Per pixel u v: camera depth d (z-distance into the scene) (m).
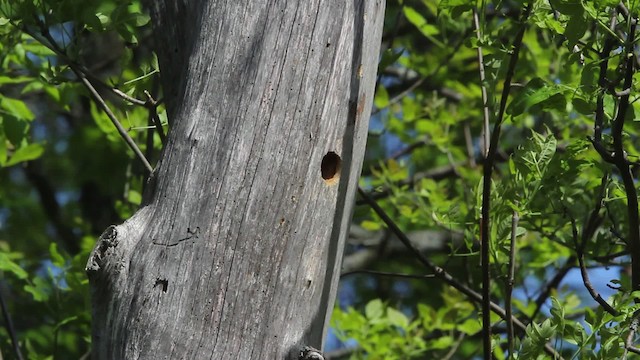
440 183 9.45
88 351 8.40
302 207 4.79
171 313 4.53
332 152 4.92
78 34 6.51
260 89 4.84
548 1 5.78
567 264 8.39
